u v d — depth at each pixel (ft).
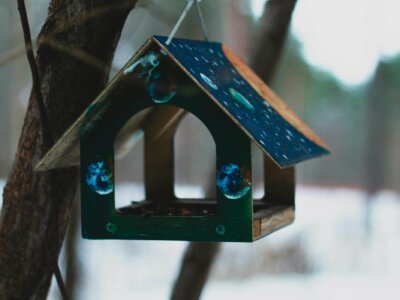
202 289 11.65
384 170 61.00
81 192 8.14
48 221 8.21
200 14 9.14
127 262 35.53
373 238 45.47
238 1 20.66
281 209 9.57
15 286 8.29
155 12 11.25
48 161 7.68
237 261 37.06
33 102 8.14
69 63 8.05
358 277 36.83
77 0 8.00
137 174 55.77
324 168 82.48
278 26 11.66
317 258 39.37
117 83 7.68
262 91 9.73
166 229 8.02
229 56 9.66
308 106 75.20
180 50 8.05
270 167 10.35
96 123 8.07
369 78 59.57
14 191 8.23
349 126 81.15
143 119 10.03
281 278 36.27
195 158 57.67
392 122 70.33
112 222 8.11
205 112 7.95
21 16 7.63
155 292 31.55
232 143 7.90
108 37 8.13
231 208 7.90
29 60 7.69
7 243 8.27
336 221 48.26
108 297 30.40
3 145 55.62
